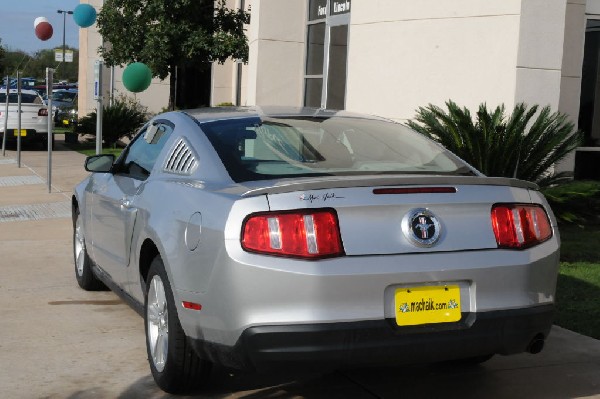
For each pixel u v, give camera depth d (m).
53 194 13.51
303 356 3.72
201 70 21.03
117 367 5.00
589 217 8.80
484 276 3.95
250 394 4.59
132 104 24.23
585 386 4.75
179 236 4.25
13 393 4.53
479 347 3.96
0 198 13.04
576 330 5.84
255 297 3.75
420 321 3.86
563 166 10.53
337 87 13.59
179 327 4.32
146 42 19.80
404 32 10.96
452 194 4.00
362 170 4.50
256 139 4.71
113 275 5.78
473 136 8.22
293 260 3.74
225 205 3.95
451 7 10.29
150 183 5.00
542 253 4.15
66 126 31.56
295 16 14.67
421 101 10.74
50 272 7.77
